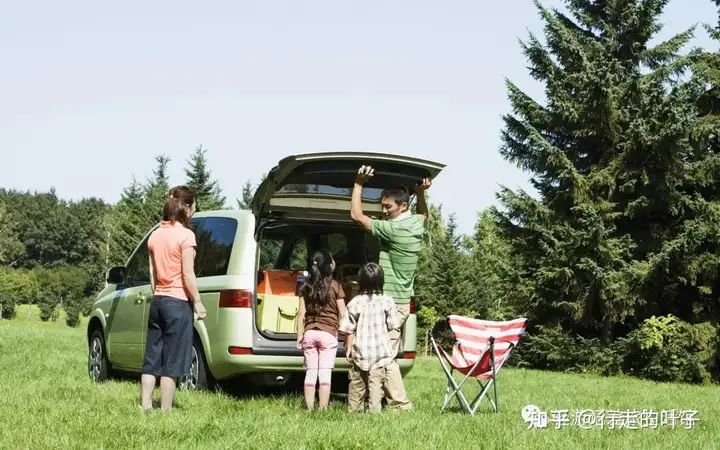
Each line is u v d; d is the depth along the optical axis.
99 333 10.21
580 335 24.23
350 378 7.39
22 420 5.83
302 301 7.52
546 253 23.27
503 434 5.94
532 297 23.36
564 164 23.19
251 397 8.24
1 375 9.73
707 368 21.44
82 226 126.56
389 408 7.44
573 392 11.99
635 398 11.17
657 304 23.14
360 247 8.91
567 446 5.57
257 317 8.22
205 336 8.27
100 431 5.45
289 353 8.08
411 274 7.65
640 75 22.42
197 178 47.50
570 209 23.02
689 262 21.44
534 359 23.73
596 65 23.09
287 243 8.77
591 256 22.45
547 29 24.66
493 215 24.81
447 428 6.14
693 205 22.19
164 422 5.87
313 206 8.44
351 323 7.32
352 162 7.80
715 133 22.36
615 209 23.47
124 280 9.97
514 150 24.78
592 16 24.78
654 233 22.95
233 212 8.69
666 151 21.84
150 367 6.70
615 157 23.20
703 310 22.73
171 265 6.70
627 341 21.61
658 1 23.78
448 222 44.41
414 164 7.93
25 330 22.80
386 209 7.63
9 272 90.00
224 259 8.34
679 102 21.66
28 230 123.00
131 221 50.72
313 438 5.39
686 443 5.98
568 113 23.33
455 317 7.79
